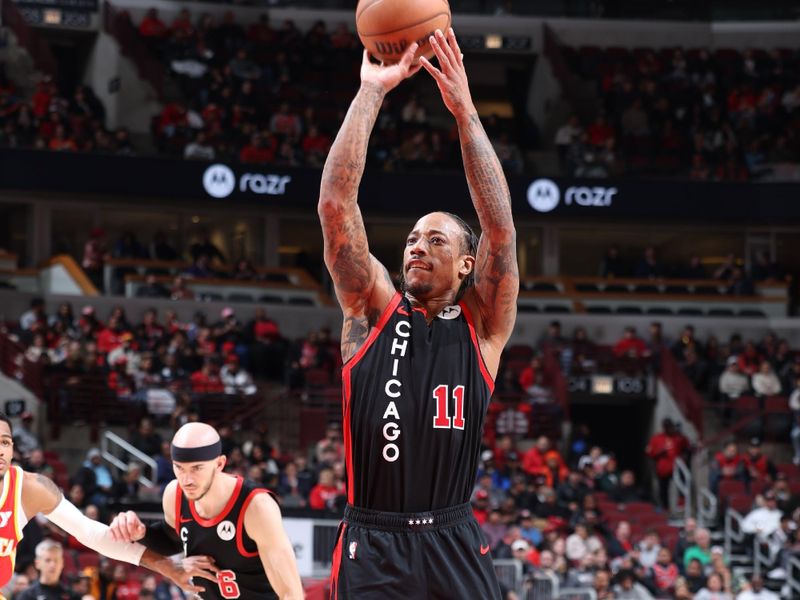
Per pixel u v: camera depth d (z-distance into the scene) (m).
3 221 48.41
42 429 35.91
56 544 16.22
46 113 47.47
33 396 35.81
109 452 36.16
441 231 6.80
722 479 36.75
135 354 37.66
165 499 9.45
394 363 6.54
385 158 49.09
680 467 38.38
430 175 48.41
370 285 6.70
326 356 40.97
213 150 47.66
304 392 38.00
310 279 47.94
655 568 29.47
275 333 41.50
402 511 6.43
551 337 44.28
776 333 46.69
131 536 9.04
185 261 47.12
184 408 35.00
